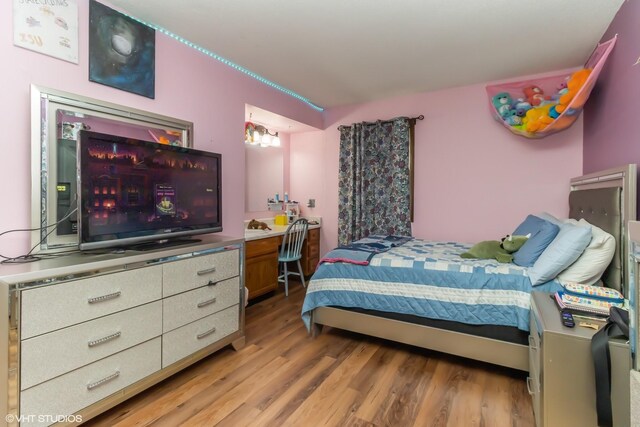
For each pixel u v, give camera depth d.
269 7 2.02
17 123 1.64
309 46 2.54
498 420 1.60
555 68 2.90
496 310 1.95
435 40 2.42
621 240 1.75
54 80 1.76
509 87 3.00
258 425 1.56
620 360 1.17
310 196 4.48
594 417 1.25
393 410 1.68
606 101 2.27
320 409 1.68
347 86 3.42
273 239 3.49
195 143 2.56
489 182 3.30
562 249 1.80
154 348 1.76
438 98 3.53
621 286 1.74
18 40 1.63
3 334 1.23
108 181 1.69
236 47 2.56
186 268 1.94
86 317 1.47
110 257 1.62
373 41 2.44
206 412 1.65
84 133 1.58
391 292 2.27
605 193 1.92
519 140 3.16
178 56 2.42
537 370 1.49
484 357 2.00
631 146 1.86
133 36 2.12
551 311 1.51
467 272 2.09
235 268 2.29
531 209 3.12
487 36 2.35
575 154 2.94
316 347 2.39
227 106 2.84
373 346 2.41
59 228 1.75
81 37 1.87
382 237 3.37
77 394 1.44
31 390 1.29
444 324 2.12
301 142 4.52
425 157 3.61
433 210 3.58
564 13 2.05
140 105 2.18
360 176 3.92
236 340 2.31
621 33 1.99
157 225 1.95
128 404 1.71
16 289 1.25
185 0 1.96
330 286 2.49
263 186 4.12
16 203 1.64
